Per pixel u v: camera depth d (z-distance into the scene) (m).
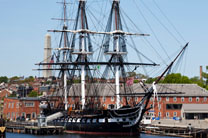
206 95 136.50
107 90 134.12
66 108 104.12
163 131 86.56
